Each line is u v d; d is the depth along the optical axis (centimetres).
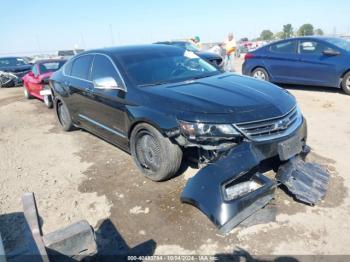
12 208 366
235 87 383
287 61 907
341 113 658
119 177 420
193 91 371
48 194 393
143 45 522
